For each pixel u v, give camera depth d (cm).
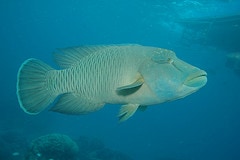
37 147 1098
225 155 5784
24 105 256
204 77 250
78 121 4031
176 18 3844
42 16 8188
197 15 3550
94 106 269
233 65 2111
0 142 1683
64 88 269
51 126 3134
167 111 11594
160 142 4516
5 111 3125
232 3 2852
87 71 267
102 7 4934
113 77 262
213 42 2297
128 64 262
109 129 4278
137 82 249
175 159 2972
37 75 268
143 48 271
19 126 2781
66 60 281
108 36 9469
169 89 248
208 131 9788
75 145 1190
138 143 3859
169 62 255
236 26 2053
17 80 256
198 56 4572
